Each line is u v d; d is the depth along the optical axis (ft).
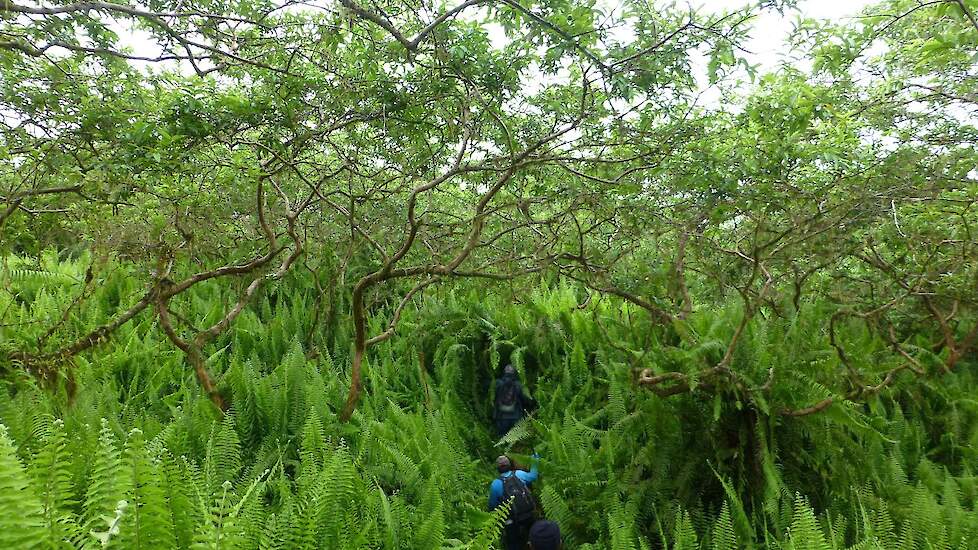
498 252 19.36
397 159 16.99
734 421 14.94
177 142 13.32
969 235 16.75
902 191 15.65
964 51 15.75
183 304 25.66
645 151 15.30
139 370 21.11
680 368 14.78
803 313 14.80
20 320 20.86
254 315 25.98
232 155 14.52
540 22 12.06
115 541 6.04
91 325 22.15
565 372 22.47
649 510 14.80
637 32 12.49
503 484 15.05
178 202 15.08
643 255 18.37
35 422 12.26
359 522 12.17
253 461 16.89
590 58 12.12
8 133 13.50
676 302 18.84
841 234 16.57
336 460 11.48
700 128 14.75
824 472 13.92
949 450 18.38
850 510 13.94
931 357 20.21
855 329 18.70
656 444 15.11
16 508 5.15
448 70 14.76
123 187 13.29
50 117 13.24
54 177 15.03
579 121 13.73
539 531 13.19
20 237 15.85
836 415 13.26
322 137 15.55
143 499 6.32
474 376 24.26
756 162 14.03
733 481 15.05
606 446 16.49
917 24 16.15
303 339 25.77
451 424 20.10
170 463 8.86
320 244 24.45
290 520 9.42
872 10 16.71
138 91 13.70
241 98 13.44
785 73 15.12
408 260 22.24
